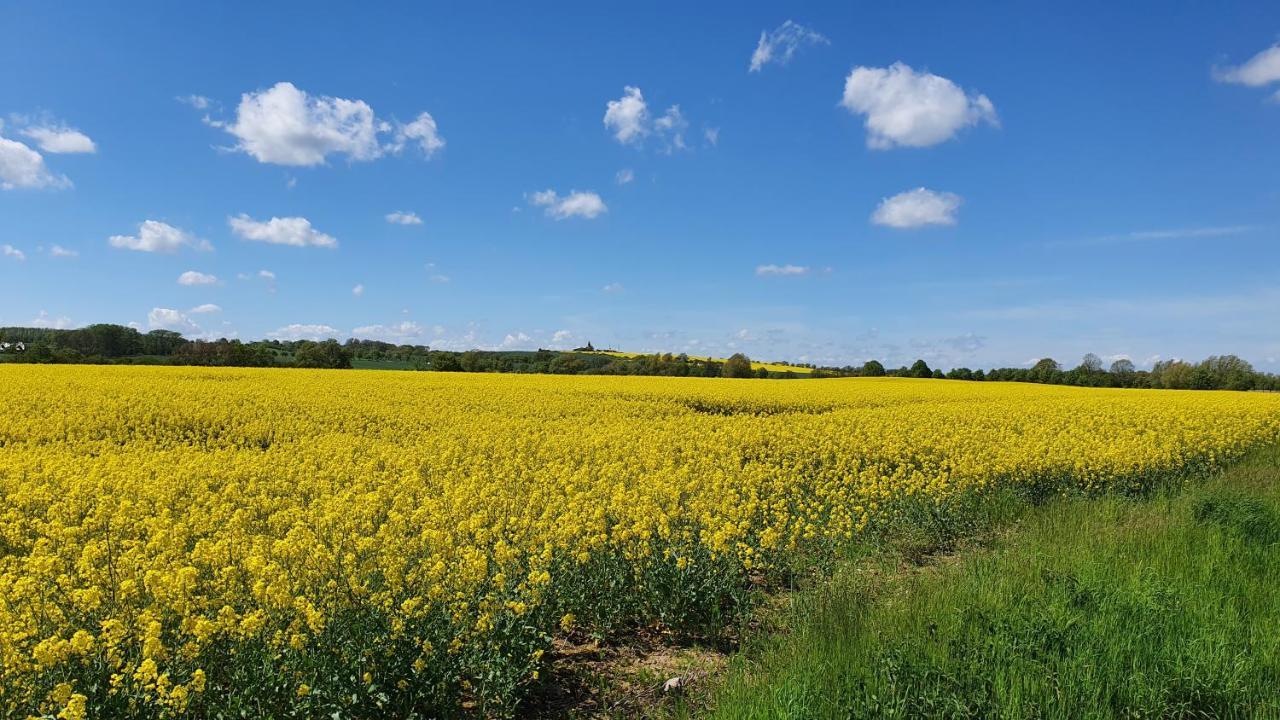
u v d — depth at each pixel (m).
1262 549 8.30
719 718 4.94
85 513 9.20
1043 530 9.66
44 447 15.20
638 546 7.51
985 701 4.86
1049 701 4.82
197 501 9.53
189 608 5.20
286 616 5.32
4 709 4.22
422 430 19.11
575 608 6.90
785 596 8.00
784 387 38.88
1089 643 5.55
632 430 18.22
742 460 15.64
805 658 5.61
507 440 16.12
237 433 18.19
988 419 21.59
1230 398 34.81
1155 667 5.21
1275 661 5.32
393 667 5.08
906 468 14.65
